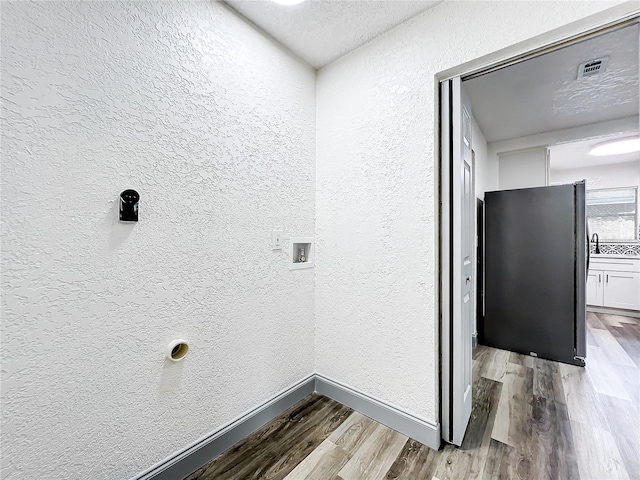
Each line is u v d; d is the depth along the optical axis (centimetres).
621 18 108
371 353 170
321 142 194
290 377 180
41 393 90
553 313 262
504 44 126
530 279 274
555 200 263
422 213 149
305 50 177
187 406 128
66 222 94
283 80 172
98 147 100
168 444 122
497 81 217
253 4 142
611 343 294
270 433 156
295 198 181
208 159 134
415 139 151
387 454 142
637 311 386
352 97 178
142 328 112
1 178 82
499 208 291
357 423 165
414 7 145
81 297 97
